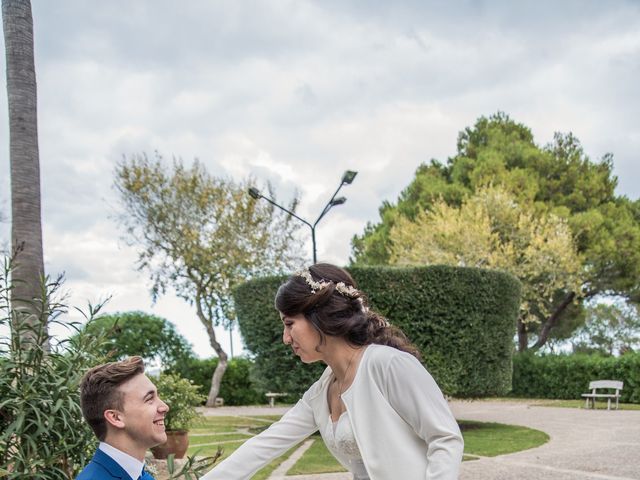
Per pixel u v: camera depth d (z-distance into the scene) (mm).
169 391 8188
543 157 27609
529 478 7777
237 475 2348
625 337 38344
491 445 10883
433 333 12367
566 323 29844
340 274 2201
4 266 3582
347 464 2225
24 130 6898
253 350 13094
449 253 24062
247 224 21844
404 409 1995
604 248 25375
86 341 3697
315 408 2316
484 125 30750
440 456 1910
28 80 7004
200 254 21094
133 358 2215
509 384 13312
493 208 24969
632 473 8109
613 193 27672
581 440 11578
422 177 30469
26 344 3744
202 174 21969
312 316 2123
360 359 2109
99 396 2123
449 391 12375
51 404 3336
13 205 6797
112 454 2129
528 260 24484
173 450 7977
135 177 20891
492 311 12844
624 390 20906
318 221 14906
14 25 7004
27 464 3234
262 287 12922
